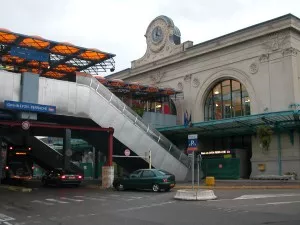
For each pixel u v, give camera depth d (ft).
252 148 114.62
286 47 108.68
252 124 107.24
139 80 156.35
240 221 34.86
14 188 81.71
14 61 109.19
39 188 86.58
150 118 129.80
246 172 118.32
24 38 91.76
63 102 85.81
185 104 137.08
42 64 111.34
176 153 106.83
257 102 114.42
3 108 78.33
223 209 43.91
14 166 113.91
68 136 97.71
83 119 91.66
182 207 46.78
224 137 130.00
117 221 36.04
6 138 118.42
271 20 111.34
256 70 115.75
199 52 131.95
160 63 146.00
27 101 80.59
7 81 79.77
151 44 152.87
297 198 54.90
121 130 94.27
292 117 97.09
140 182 73.82
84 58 105.91
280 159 106.01
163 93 136.36
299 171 101.81
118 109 95.09
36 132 108.37
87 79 90.63
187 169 109.09
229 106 125.70
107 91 94.79
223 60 125.70
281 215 38.37
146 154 96.84
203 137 130.82
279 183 89.35
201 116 131.54
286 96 107.24
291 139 103.86
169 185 71.67
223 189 77.20
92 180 126.62
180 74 139.85
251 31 116.47
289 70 107.24
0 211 44.57
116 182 78.64
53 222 35.99
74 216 40.01
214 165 119.55
